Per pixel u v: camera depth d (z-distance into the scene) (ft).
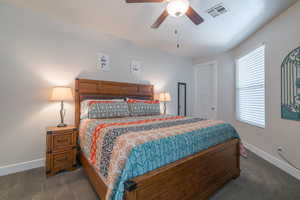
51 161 6.58
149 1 5.14
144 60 11.87
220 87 13.23
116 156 3.72
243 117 11.14
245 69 10.90
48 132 6.54
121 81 10.57
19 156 7.05
